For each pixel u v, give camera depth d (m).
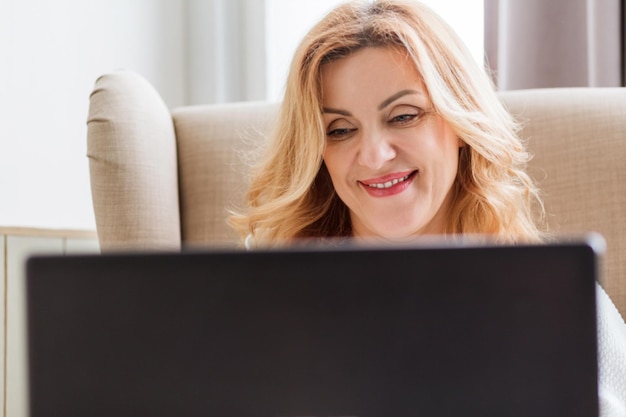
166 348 0.52
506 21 1.96
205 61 2.46
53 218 2.06
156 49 2.38
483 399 0.52
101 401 0.52
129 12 2.29
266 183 1.43
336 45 1.20
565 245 0.51
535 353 0.51
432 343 0.52
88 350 0.52
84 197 2.16
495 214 1.35
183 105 2.47
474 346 0.51
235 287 0.52
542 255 0.51
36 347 0.52
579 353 0.51
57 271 0.52
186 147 1.75
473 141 1.26
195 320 0.52
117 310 0.52
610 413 1.06
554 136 1.62
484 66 1.99
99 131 1.55
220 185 1.72
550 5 1.94
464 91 1.31
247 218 1.46
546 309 0.51
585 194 1.59
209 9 2.44
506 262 0.51
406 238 1.25
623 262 1.55
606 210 1.57
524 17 1.95
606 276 1.56
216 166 1.73
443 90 1.24
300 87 1.25
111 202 1.53
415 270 0.51
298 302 0.52
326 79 1.22
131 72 1.71
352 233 1.42
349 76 1.20
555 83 1.94
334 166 1.25
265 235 1.43
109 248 1.53
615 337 1.22
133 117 1.59
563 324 0.51
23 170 1.97
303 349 0.52
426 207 1.24
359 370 0.52
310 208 1.39
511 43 1.96
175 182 1.68
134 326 0.52
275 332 0.52
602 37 1.84
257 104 1.79
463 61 1.32
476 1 2.16
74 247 2.05
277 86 2.46
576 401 0.51
